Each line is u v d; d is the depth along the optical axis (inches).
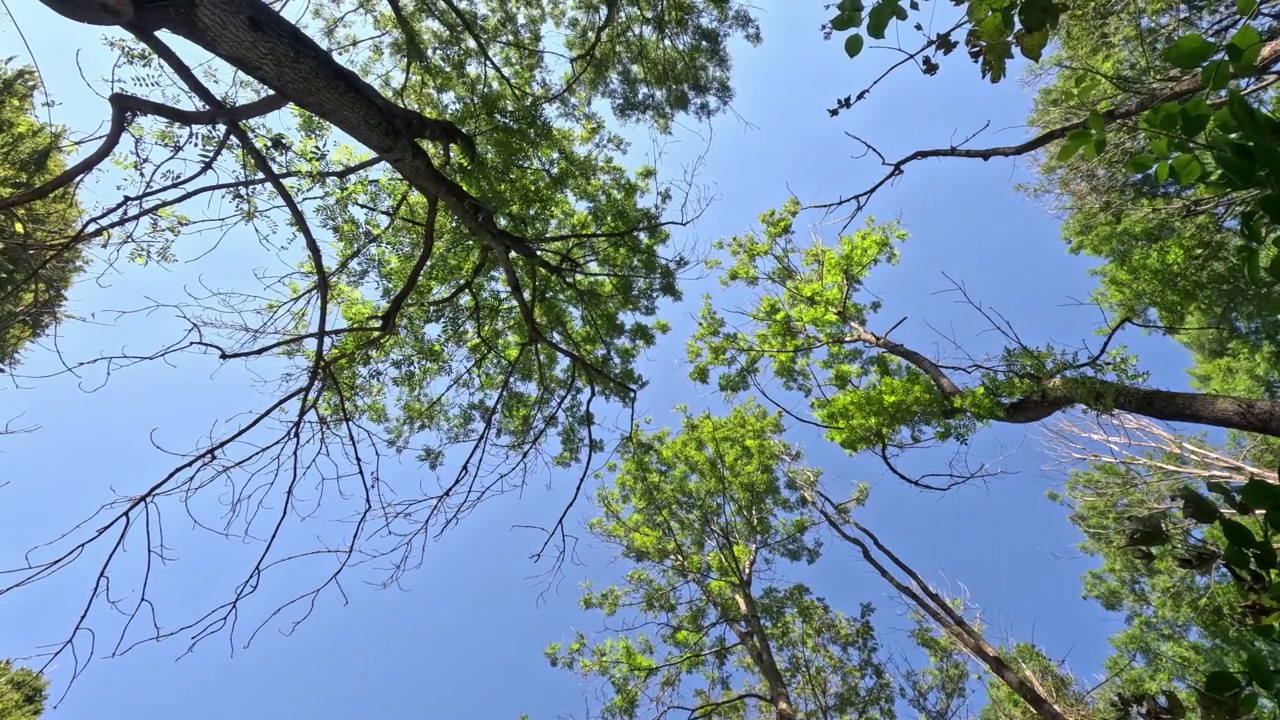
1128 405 265.3
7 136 221.8
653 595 447.2
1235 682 62.4
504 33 276.4
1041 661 359.3
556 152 274.2
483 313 282.0
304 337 183.5
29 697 275.6
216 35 135.3
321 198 211.3
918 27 144.7
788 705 359.6
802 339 416.8
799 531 459.8
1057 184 432.5
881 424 296.5
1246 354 499.5
